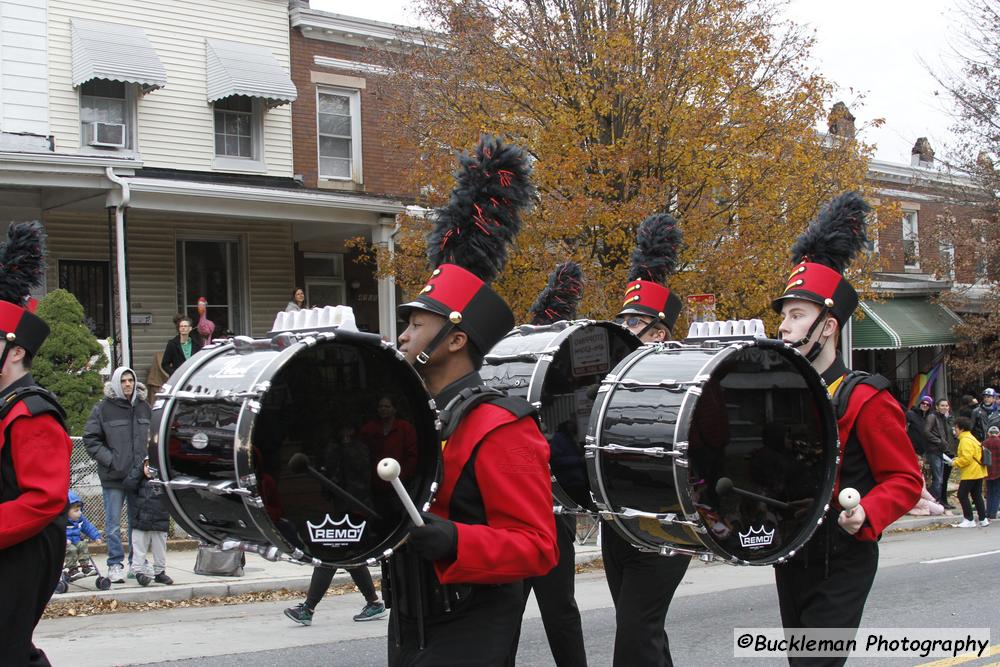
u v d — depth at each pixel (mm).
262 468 2641
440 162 13633
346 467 2803
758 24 13500
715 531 3758
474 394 3059
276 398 2693
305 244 17484
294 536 2686
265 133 16547
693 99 13312
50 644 7180
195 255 16312
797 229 13492
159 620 8109
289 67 16812
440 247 3348
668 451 3744
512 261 12641
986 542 12945
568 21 13367
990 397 16891
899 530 14648
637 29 13234
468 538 2791
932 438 15898
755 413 3961
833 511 4094
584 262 12766
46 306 12242
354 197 15312
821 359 4480
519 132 13359
